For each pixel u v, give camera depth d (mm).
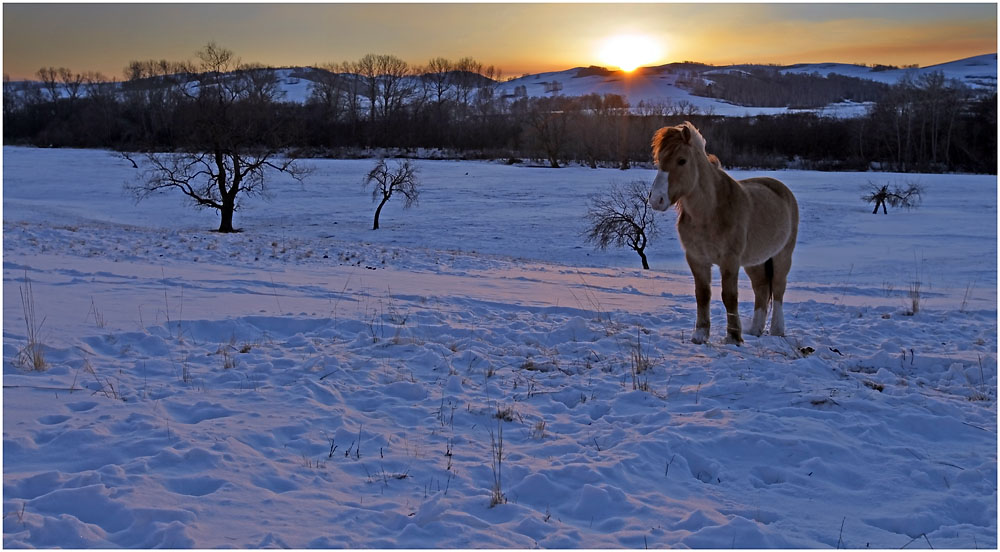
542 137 89750
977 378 7277
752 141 94625
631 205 44500
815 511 4387
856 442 5434
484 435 5539
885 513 4344
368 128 103812
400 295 11703
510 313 10523
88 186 61250
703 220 8312
